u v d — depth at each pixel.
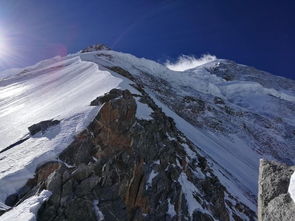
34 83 51.44
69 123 21.62
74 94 31.80
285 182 5.40
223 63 183.50
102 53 80.25
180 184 20.77
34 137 22.33
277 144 71.94
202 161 26.33
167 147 22.47
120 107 20.59
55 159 18.69
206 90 97.69
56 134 21.11
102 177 17.30
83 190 15.88
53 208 14.21
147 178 19.39
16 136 25.00
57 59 81.19
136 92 29.27
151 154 20.78
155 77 82.00
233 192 27.22
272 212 5.07
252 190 34.19
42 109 30.73
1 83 61.91
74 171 16.27
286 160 66.44
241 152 57.84
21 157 19.91
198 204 20.47
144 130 21.39
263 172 5.76
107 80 32.12
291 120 102.31
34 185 17.78
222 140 58.09
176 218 18.81
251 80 161.50
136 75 72.00
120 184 17.58
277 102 117.94
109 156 18.73
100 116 20.44
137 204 17.83
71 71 50.88
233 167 40.12
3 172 18.56
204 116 67.38
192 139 37.91
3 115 34.69
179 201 19.67
